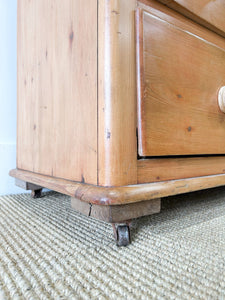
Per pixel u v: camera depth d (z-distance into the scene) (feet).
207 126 1.87
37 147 2.25
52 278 1.07
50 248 1.39
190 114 1.73
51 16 1.96
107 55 1.36
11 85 2.99
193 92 1.76
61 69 1.82
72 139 1.68
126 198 1.31
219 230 1.69
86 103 1.53
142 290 0.99
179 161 1.69
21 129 2.64
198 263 1.22
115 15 1.36
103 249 1.37
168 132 1.58
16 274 1.10
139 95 1.43
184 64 1.69
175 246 1.41
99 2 1.41
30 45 2.38
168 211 2.19
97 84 1.42
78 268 1.16
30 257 1.27
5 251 1.35
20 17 2.63
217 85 1.98
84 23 1.54
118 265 1.19
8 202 2.51
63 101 1.79
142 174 1.46
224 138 2.04
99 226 1.77
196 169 1.82
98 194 1.33
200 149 1.81
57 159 1.88
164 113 1.56
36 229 1.70
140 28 1.44
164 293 0.97
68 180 1.73
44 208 2.28
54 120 1.93
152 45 1.50
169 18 1.63
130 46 1.42
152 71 1.49
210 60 1.91
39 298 0.93
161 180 1.57
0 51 2.91
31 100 2.37
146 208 1.48
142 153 1.43
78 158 1.61
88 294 0.96
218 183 1.94
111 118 1.35
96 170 1.43
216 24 1.94
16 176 2.60
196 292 0.98
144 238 1.53
